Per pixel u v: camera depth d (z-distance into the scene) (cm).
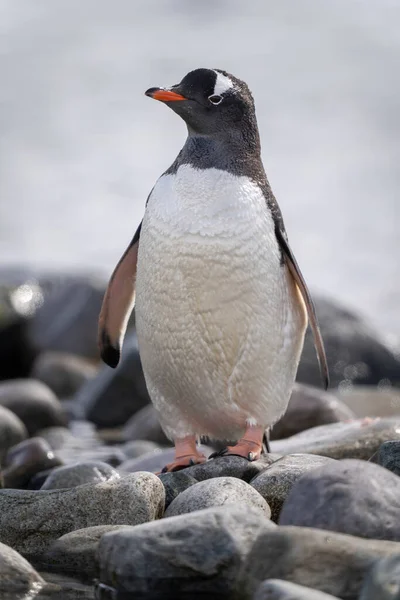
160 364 1228
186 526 880
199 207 1176
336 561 821
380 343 2505
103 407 2070
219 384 1212
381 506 899
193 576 859
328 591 812
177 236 1176
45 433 1867
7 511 1062
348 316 2561
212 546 863
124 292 1316
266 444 1326
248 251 1173
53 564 987
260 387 1216
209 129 1202
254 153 1224
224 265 1170
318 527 895
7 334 2539
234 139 1206
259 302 1185
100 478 1268
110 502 1051
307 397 1745
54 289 2736
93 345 2597
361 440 1377
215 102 1197
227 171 1191
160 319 1204
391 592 754
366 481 913
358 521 891
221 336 1190
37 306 2669
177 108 1204
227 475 1177
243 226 1173
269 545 839
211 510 895
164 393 1249
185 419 1261
